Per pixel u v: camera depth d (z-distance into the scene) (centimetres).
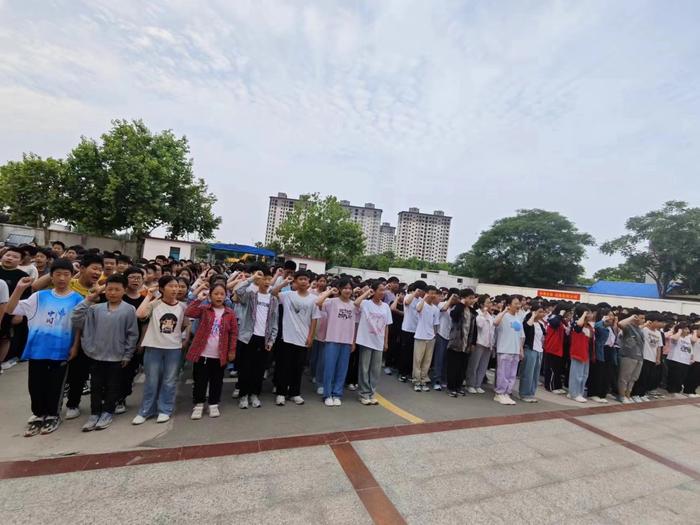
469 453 357
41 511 224
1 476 257
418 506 264
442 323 605
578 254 3519
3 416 351
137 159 2059
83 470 272
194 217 2427
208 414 399
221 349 390
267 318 445
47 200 2130
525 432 427
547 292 2850
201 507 241
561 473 333
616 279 4931
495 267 3866
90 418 344
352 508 254
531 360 573
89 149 2039
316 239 3453
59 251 721
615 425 487
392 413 452
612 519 270
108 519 222
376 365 486
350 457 327
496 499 282
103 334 347
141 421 363
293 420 403
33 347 323
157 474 275
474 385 599
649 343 677
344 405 468
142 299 427
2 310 346
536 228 3628
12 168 2278
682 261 2789
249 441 342
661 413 573
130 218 2078
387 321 498
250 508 244
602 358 616
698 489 327
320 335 511
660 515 281
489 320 591
